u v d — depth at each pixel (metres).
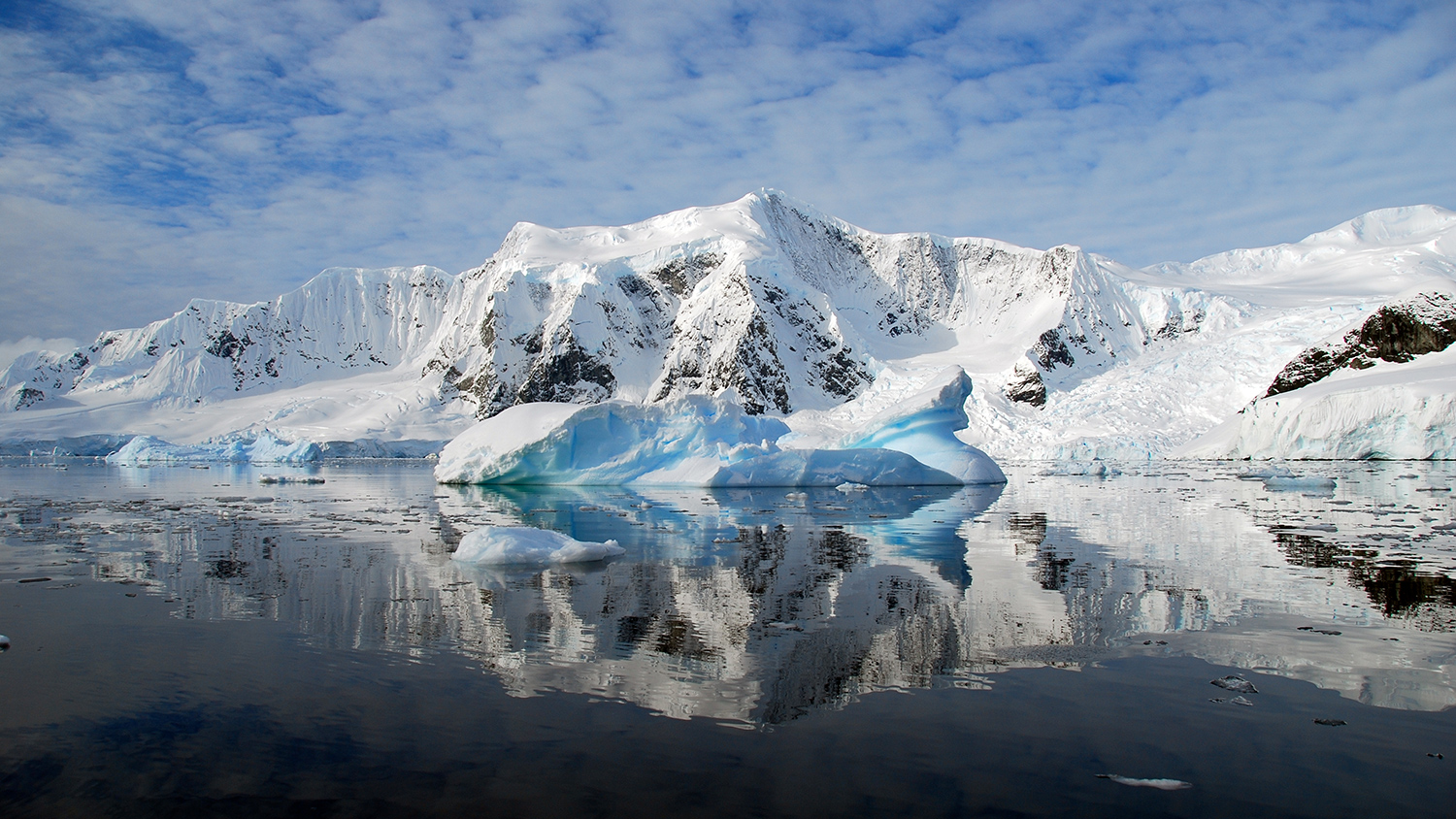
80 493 35.47
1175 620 10.40
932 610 10.98
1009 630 9.93
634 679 8.13
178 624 10.30
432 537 18.98
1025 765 6.11
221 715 7.20
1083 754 6.30
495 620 10.49
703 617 10.64
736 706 7.37
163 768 6.14
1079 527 20.64
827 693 7.71
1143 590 12.28
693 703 7.47
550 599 11.76
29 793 5.72
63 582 13.05
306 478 45.03
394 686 7.95
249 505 28.73
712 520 22.64
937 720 7.01
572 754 6.36
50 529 20.66
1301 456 60.34
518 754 6.36
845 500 30.06
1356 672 8.23
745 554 15.98
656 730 6.83
